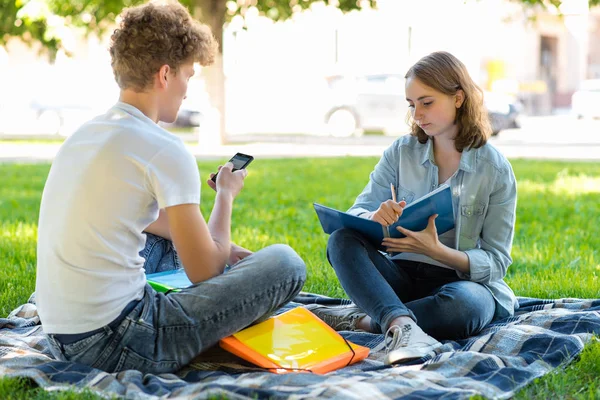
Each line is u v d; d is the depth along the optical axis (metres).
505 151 14.62
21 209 7.38
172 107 2.76
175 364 2.74
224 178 2.90
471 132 3.33
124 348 2.65
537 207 7.61
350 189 9.09
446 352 2.91
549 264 5.02
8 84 21.25
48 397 2.51
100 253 2.58
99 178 2.56
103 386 2.57
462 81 3.26
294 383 2.60
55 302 2.64
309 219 6.95
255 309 2.78
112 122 2.64
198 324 2.71
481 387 2.58
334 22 22.19
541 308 3.68
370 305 3.07
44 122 20.33
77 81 20.92
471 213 3.37
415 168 3.48
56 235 2.60
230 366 2.93
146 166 2.57
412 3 22.33
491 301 3.35
